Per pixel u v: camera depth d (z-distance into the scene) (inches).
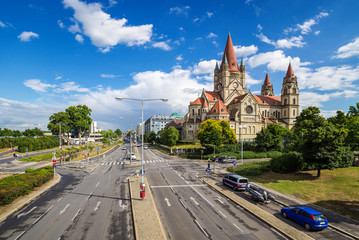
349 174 1366.9
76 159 2573.8
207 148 2623.0
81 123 4288.9
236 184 1112.2
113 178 1445.6
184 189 1162.0
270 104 4566.9
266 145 2613.2
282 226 689.0
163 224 708.7
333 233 652.1
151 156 2861.7
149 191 1099.3
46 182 1291.8
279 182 1299.2
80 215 786.8
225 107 4028.1
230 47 4574.3
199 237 621.3
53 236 627.8
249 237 624.4
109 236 628.4
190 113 4407.0
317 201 939.3
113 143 6378.0
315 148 1311.5
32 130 5369.1
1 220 740.7
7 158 2581.2
